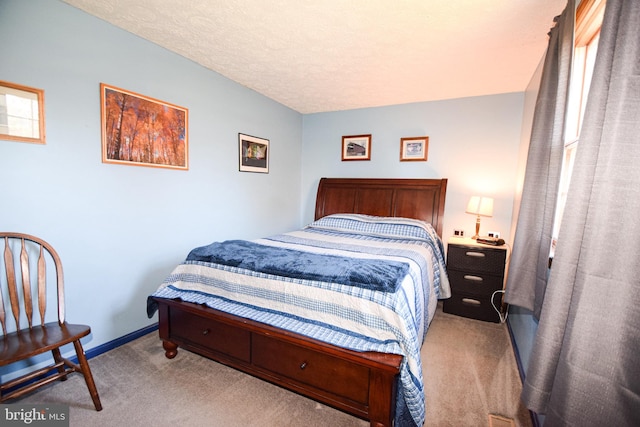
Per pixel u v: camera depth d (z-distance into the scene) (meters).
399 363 1.24
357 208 3.68
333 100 3.50
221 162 2.88
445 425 1.44
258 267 1.73
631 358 0.77
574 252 0.98
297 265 1.70
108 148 1.98
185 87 2.47
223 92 2.84
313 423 1.45
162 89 2.29
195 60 2.50
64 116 1.76
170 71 2.34
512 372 1.89
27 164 1.62
